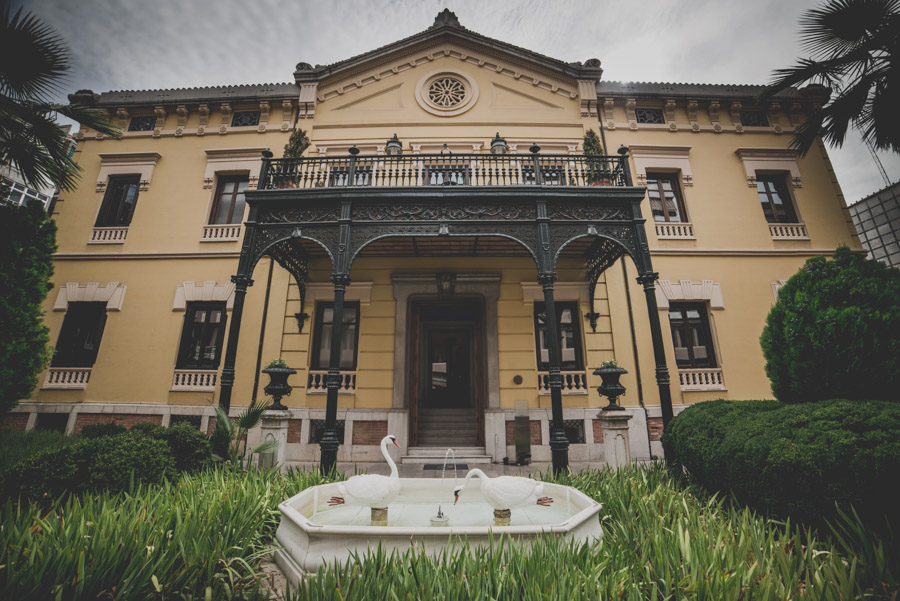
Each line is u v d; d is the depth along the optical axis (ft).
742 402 15.94
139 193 33.83
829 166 34.47
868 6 23.06
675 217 33.50
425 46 37.01
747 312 30.91
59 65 21.86
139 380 29.78
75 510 9.73
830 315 13.89
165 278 31.94
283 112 35.50
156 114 35.81
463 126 34.91
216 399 29.12
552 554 7.96
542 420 28.45
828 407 11.34
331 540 8.80
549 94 35.99
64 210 33.60
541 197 23.38
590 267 30.91
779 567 8.37
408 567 7.54
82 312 31.96
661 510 11.90
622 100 35.29
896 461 8.82
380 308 31.07
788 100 34.96
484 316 31.17
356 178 32.65
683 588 7.39
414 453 28.48
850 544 9.07
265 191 23.65
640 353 29.84
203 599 7.75
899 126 24.06
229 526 9.93
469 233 23.26
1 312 22.07
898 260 55.67
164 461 13.89
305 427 28.35
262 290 31.24
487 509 12.91
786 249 32.09
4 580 6.78
